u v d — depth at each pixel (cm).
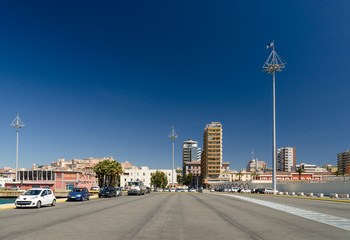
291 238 1156
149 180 16762
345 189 4181
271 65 5869
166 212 2102
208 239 1112
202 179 18300
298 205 2825
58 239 1081
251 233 1255
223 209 2381
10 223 1494
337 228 1412
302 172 13388
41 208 2420
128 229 1323
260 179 13300
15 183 8425
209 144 16538
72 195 3409
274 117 5766
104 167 9431
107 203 3039
